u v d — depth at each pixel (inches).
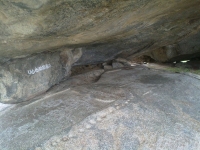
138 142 69.4
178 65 196.9
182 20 114.5
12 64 90.7
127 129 74.2
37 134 72.1
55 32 62.3
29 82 99.7
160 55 204.7
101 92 106.5
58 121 79.4
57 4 44.9
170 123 80.0
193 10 100.0
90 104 92.6
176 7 84.0
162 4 71.3
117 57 173.5
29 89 100.5
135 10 65.9
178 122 81.1
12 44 65.2
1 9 43.2
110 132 72.2
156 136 72.6
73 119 79.9
